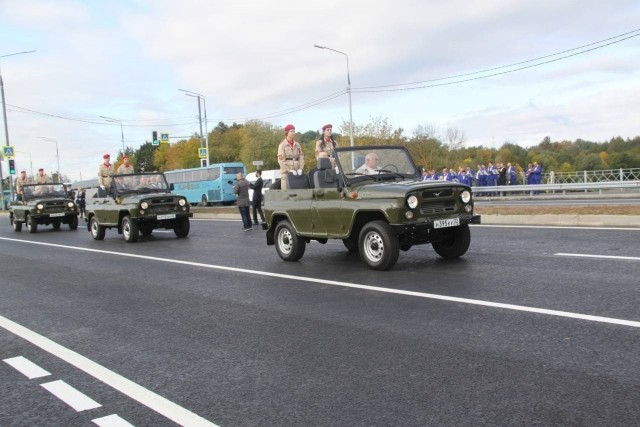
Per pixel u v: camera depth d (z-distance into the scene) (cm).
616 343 446
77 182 7481
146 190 1617
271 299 696
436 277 755
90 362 486
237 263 1028
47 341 561
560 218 1347
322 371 429
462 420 331
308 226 941
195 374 441
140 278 923
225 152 10394
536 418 328
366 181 875
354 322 562
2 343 562
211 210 3105
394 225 788
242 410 366
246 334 546
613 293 604
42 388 428
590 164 6438
